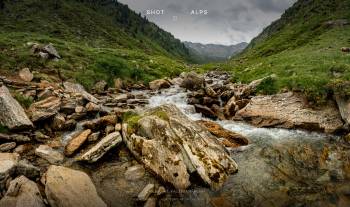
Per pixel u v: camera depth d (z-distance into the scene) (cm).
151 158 1190
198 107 2158
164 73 4394
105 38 13162
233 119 2008
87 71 2897
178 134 1249
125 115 1595
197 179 1127
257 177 1158
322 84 1906
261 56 10825
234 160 1320
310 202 962
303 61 2911
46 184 945
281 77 2358
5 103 1406
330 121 1717
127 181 1100
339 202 955
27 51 2841
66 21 13212
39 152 1216
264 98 2016
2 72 2264
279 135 1669
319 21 11719
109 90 2716
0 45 2995
